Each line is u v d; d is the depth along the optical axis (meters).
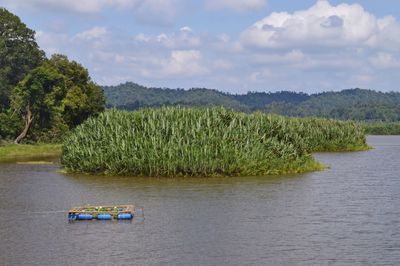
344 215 28.55
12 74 105.19
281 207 30.78
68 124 96.38
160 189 37.47
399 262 20.20
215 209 30.14
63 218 28.25
